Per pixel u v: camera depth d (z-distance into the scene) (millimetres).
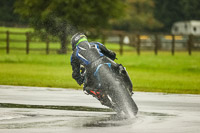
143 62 88688
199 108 28391
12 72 59531
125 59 94438
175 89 42250
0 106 28406
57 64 81438
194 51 158625
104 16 127312
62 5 116688
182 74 66562
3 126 21141
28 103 30047
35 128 20641
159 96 35500
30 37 111938
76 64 25250
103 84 23188
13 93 36062
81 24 120625
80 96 34500
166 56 108250
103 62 24016
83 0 119062
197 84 48812
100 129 20406
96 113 25562
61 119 23281
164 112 26359
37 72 60719
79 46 25078
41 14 107125
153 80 52625
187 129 20578
